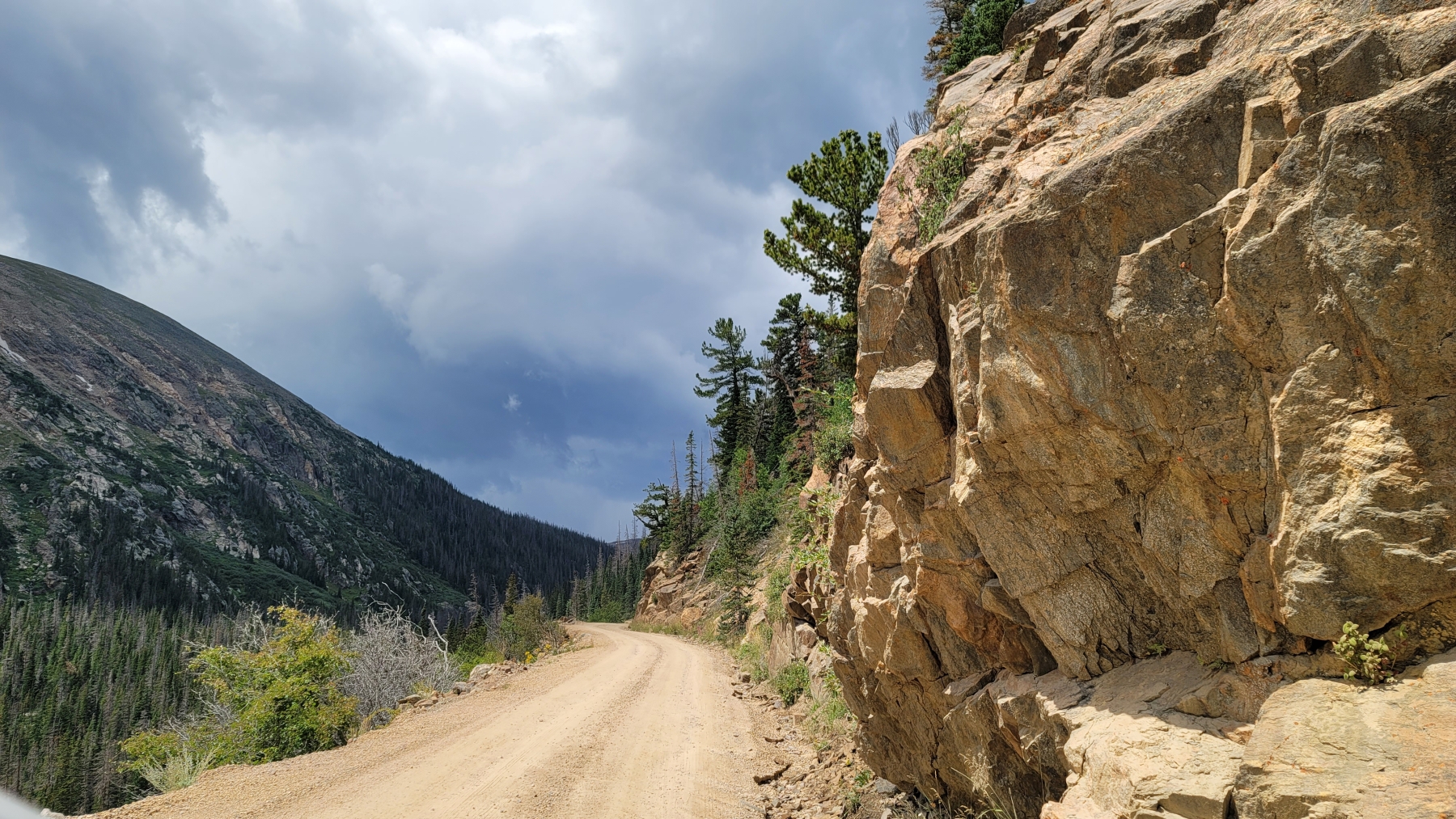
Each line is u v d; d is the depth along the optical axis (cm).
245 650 2041
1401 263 333
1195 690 429
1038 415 505
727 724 1585
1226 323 405
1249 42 507
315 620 2031
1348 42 383
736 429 6600
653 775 1165
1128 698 467
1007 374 516
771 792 1096
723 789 1102
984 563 620
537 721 1570
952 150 739
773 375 5562
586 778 1135
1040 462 520
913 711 783
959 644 689
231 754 1783
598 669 2538
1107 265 466
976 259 550
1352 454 350
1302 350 373
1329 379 363
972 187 674
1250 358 401
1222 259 415
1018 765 620
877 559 805
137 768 1841
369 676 2294
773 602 2438
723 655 3145
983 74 872
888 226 788
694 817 967
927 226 723
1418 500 330
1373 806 287
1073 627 532
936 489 655
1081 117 629
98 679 9381
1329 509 354
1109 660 519
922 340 677
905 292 701
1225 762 369
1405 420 339
